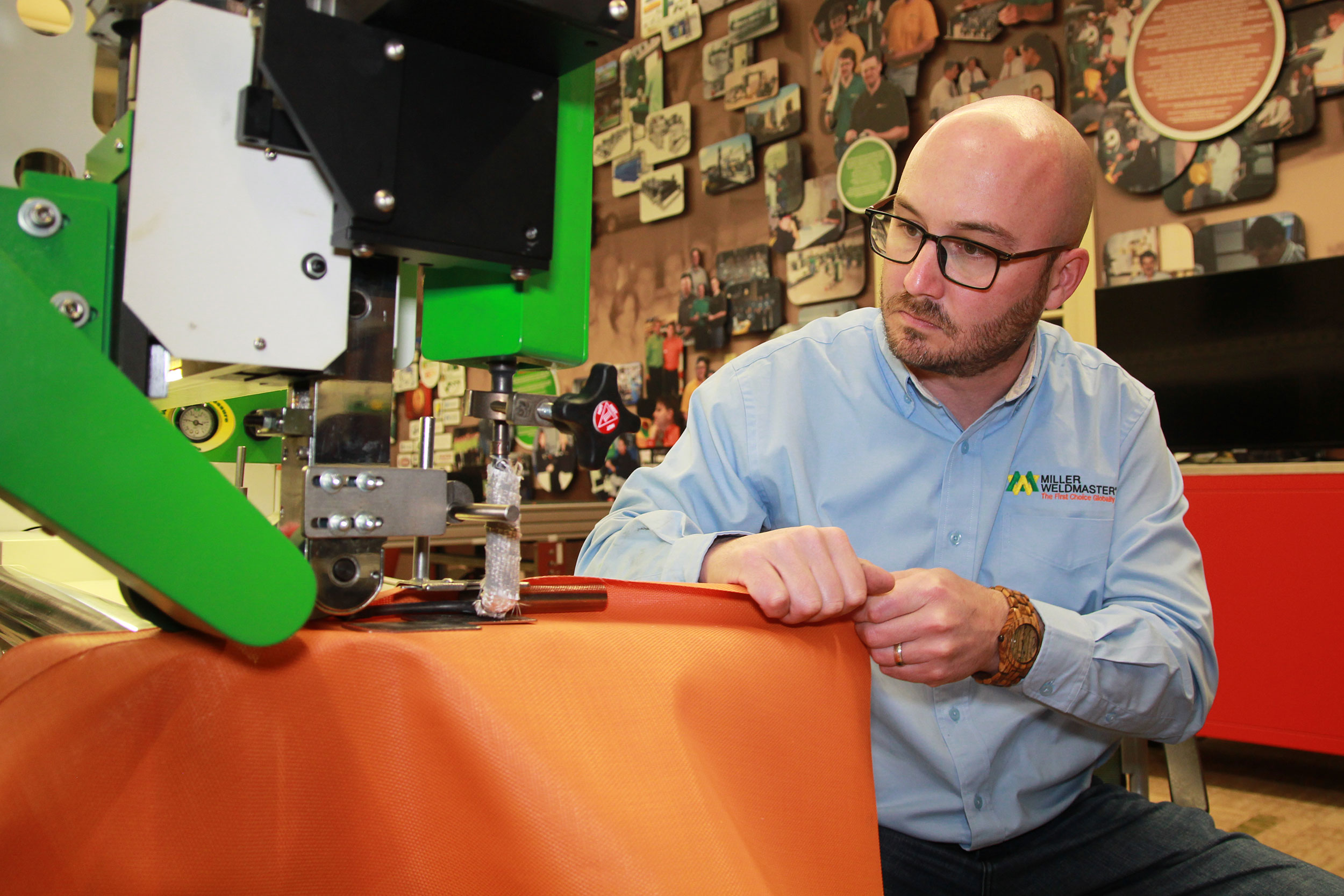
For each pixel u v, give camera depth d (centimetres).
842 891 52
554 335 66
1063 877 101
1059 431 117
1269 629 252
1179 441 310
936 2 397
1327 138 306
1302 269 289
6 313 37
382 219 52
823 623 62
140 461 39
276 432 57
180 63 50
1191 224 331
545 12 51
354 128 51
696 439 121
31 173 48
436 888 41
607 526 105
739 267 474
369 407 57
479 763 40
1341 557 241
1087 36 354
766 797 49
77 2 76
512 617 55
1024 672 85
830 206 436
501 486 55
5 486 37
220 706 43
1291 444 290
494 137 57
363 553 52
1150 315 317
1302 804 243
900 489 116
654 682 47
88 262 48
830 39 436
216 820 42
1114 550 114
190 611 40
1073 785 112
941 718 106
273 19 48
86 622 68
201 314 50
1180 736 105
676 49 509
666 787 41
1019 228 98
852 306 427
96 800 41
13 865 39
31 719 43
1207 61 326
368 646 44
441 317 69
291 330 53
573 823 38
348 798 42
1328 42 304
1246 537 256
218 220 51
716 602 59
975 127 101
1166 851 100
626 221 538
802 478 116
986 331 102
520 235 58
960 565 113
